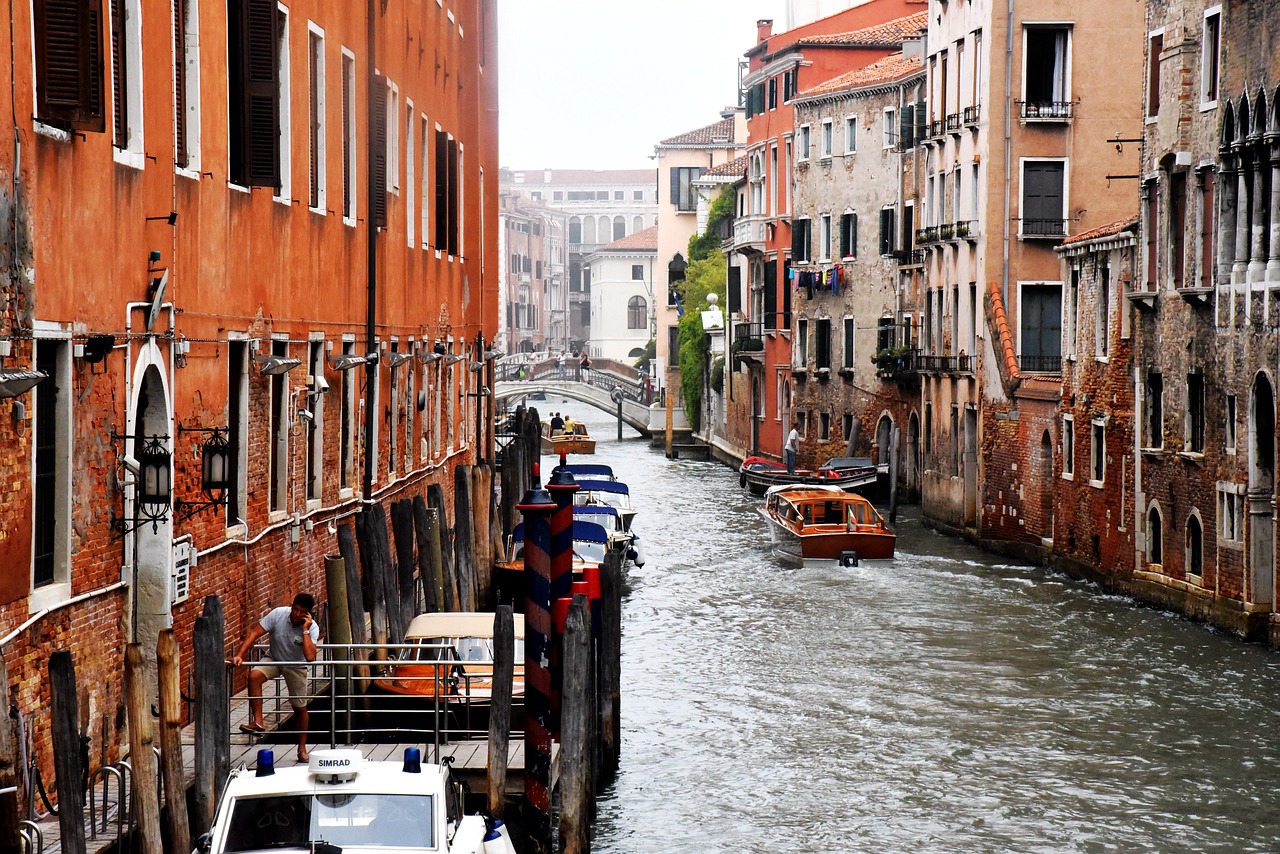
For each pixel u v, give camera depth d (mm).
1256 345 27531
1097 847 18234
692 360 82000
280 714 17328
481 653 19688
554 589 18703
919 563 39031
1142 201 32625
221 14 17609
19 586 12562
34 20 12578
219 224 17547
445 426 35156
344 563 19578
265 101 18141
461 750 17047
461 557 26938
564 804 16047
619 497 41156
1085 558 35969
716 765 21438
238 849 11906
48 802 12875
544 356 124500
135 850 12789
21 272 12398
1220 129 28938
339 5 22969
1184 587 30812
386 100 26109
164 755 12906
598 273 150125
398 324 28312
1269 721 23234
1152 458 32250
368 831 11977
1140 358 32781
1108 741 22375
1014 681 25922
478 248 40969
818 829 18844
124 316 14742
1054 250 38656
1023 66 42375
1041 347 42594
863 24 67500
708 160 96188
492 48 46938
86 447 13945
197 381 16891
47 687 13156
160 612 15695
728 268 75062
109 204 14281
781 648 28797
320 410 22328
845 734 22938
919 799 19953
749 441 70062
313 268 21781
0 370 12016
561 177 188750
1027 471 39562
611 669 20641
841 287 59719
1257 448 27844
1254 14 27562
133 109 14883
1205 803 19688
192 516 16672
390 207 27422
